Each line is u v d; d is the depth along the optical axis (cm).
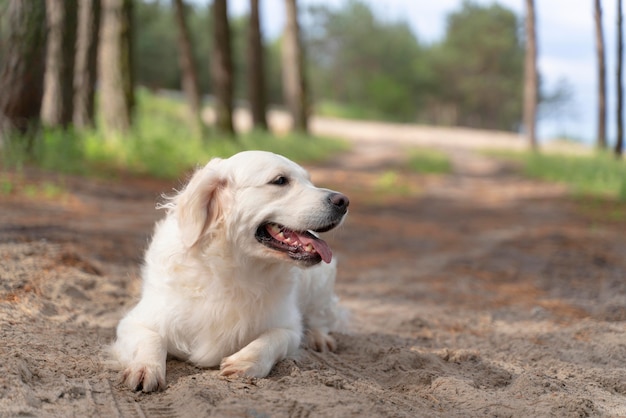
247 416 206
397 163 1181
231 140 985
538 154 1261
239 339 240
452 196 839
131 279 317
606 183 838
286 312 247
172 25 2656
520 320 322
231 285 237
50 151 541
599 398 240
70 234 358
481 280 384
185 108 1773
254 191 235
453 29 4097
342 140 1542
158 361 227
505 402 229
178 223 237
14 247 314
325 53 4512
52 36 618
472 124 4634
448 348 280
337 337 278
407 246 491
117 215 440
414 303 342
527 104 1486
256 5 1355
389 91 4022
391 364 254
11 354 226
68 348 243
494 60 4038
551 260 434
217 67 1022
